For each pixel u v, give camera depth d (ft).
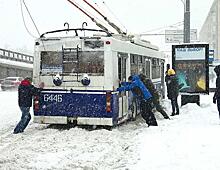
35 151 32.30
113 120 42.11
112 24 50.52
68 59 42.88
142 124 47.78
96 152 31.76
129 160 28.35
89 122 42.29
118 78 43.96
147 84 46.62
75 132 39.99
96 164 27.81
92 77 42.19
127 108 47.19
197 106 60.08
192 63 59.57
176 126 41.83
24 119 41.39
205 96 85.20
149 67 58.54
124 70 46.39
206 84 59.41
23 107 41.29
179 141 32.91
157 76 64.59
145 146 32.12
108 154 30.78
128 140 36.14
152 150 30.55
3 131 42.55
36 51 43.75
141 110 44.01
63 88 42.91
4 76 144.97
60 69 43.09
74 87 42.68
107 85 41.91
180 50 59.88
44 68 43.52
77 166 27.53
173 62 60.18
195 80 59.72
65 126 45.80
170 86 53.31
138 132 39.93
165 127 41.57
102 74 41.98
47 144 34.91
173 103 53.47
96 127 43.98
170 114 55.67
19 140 37.09
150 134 37.65
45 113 43.32
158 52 65.16
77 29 43.47
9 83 122.72
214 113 52.31
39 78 43.60
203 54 59.21
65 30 43.75
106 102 41.88
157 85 64.39
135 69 50.70
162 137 35.40
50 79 43.29
